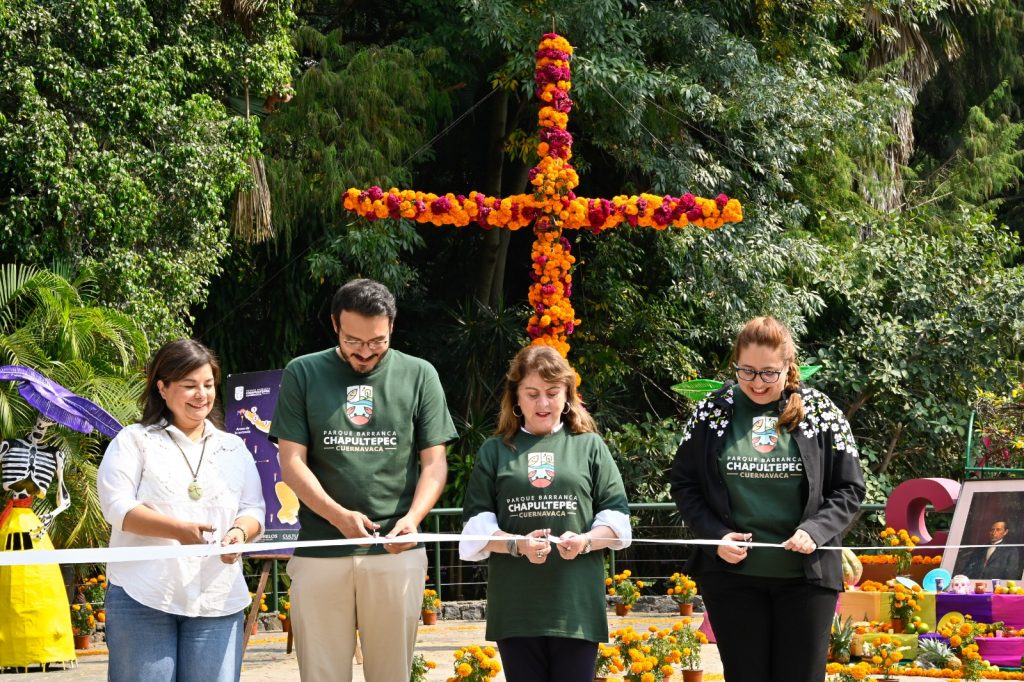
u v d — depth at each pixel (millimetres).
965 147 22156
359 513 4250
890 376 15984
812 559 4031
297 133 13844
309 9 16453
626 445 15336
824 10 16438
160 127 11148
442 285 17297
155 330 10734
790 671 4090
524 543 3953
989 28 22234
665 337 16188
